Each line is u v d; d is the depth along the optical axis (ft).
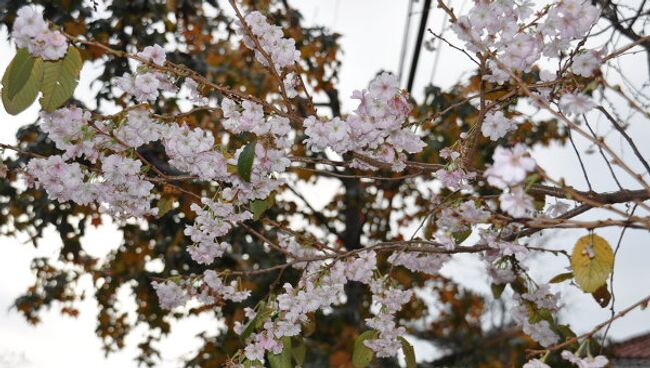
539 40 7.58
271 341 9.06
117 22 18.38
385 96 8.11
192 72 8.05
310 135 8.32
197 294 10.27
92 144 8.39
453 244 8.09
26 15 6.90
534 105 7.95
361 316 27.04
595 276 6.73
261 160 8.45
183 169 9.02
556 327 10.50
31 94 7.20
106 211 9.27
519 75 7.59
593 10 7.32
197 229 9.66
